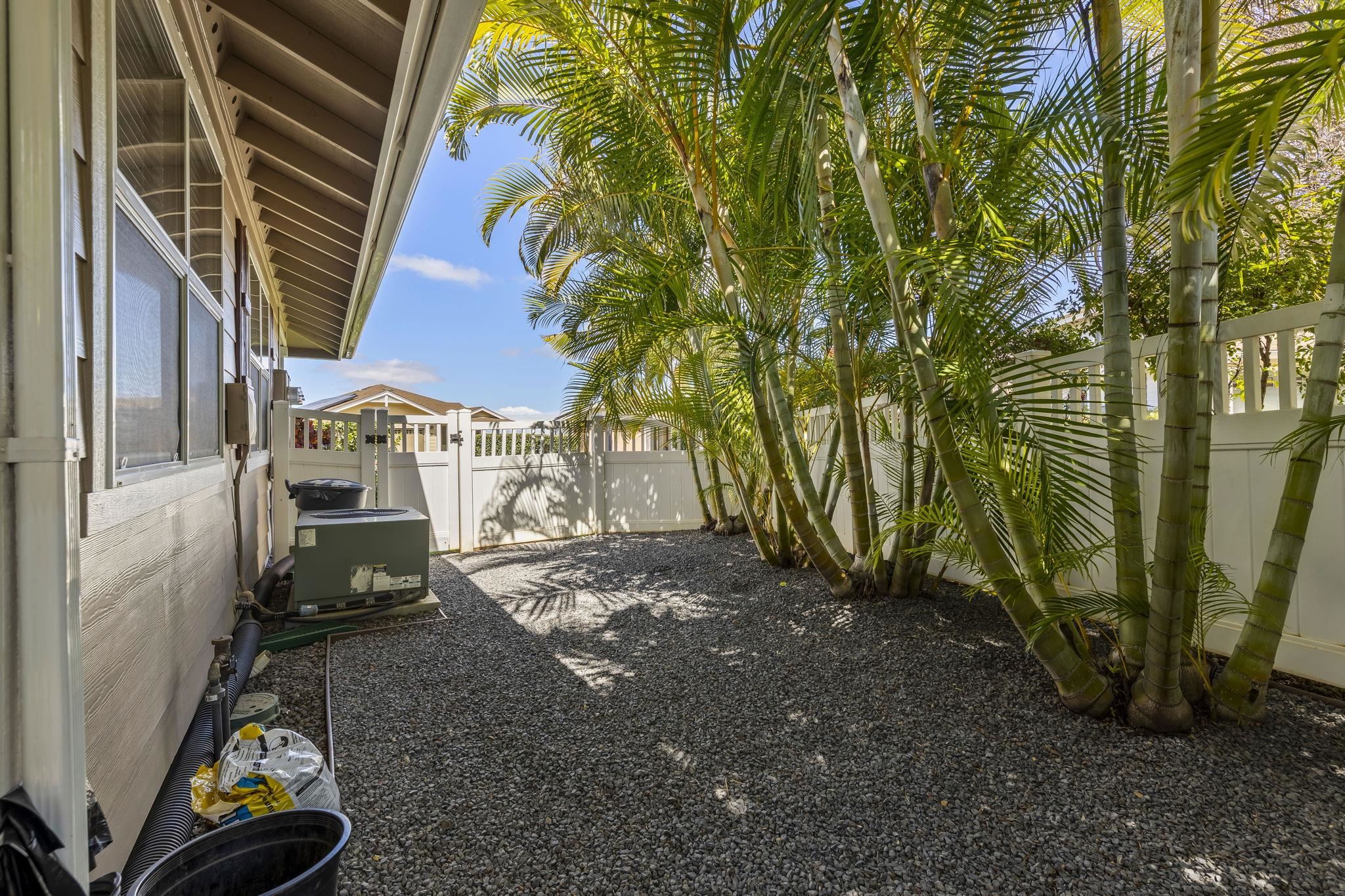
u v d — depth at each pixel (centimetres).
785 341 410
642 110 375
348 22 201
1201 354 241
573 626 410
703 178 367
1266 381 357
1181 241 209
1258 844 174
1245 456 299
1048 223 306
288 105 260
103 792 136
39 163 89
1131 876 162
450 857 174
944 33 267
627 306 427
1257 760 216
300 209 392
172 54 204
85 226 123
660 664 335
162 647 191
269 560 563
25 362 87
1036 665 304
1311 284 398
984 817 190
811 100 239
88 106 123
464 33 171
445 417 742
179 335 208
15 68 88
